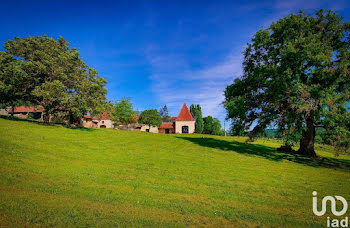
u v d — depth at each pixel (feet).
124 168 38.99
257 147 96.48
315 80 64.03
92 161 41.70
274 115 68.54
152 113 182.70
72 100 83.56
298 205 25.98
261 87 73.31
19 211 17.28
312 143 78.59
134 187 27.86
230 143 103.50
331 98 55.98
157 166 43.42
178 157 57.57
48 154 41.22
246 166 51.80
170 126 222.89
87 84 88.43
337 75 58.49
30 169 29.73
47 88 74.64
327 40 67.31
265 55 74.13
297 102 57.16
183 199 24.71
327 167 60.75
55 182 26.00
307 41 61.36
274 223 19.92
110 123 207.72
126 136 97.50
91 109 88.48
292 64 61.16
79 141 63.82
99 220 17.34
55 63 82.48
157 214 19.72
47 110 90.38
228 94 82.17
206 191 28.78
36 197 20.71
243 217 20.77
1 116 88.94
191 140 106.32
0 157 33.19
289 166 57.21
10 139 47.21
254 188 32.50
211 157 62.08
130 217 18.47
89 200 21.58
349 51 62.49
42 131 67.46
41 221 16.16
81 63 93.97
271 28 73.26
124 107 167.12
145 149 67.21
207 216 20.33
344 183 40.96
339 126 61.77
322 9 71.61
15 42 81.71
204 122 276.21
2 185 22.56
